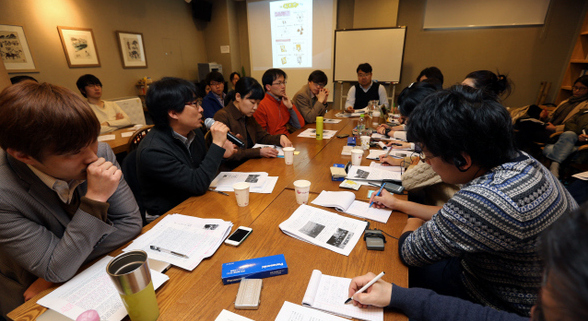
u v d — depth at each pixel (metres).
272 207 1.17
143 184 1.41
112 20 4.27
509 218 0.61
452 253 0.71
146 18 4.78
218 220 1.04
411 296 0.64
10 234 0.70
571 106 3.31
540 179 0.66
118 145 2.52
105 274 0.78
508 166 0.69
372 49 5.11
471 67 4.73
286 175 1.54
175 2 5.27
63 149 0.64
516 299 0.73
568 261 0.23
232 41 5.96
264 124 2.64
